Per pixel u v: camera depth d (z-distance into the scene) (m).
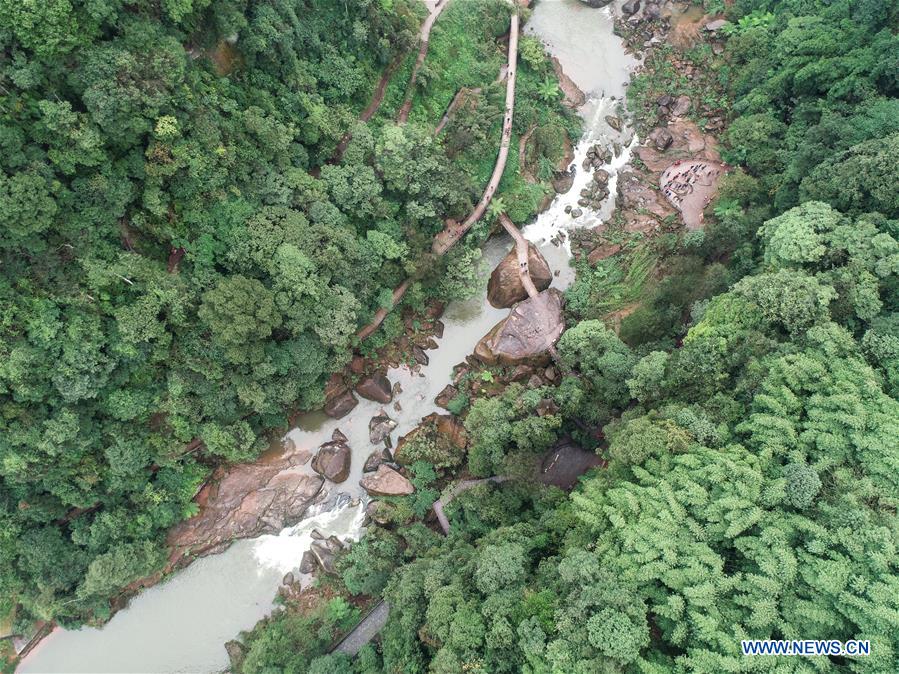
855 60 36.06
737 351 29.25
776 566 22.33
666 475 25.86
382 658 30.91
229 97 31.67
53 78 25.28
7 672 33.91
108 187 27.58
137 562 32.91
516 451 33.72
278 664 30.98
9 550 30.55
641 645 22.02
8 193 24.36
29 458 28.28
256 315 30.22
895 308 28.09
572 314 40.97
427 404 40.03
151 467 34.38
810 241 29.78
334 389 38.69
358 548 35.59
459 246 40.69
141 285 29.34
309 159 36.91
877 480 23.72
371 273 36.91
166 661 35.22
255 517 37.09
